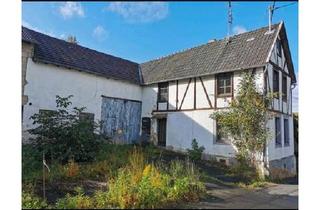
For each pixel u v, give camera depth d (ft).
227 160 38.55
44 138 29.30
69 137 29.50
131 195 17.56
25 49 35.91
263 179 31.42
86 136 30.30
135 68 55.77
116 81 48.14
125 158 30.55
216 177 30.07
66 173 23.72
